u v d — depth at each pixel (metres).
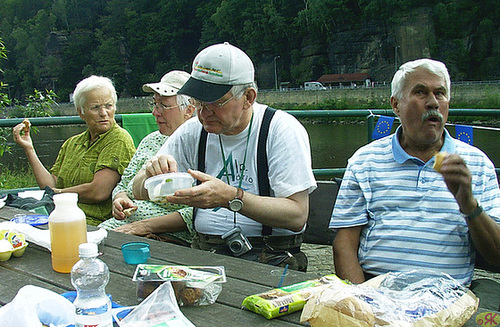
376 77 55.22
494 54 49.47
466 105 37.19
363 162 1.83
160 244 1.67
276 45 64.38
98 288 1.02
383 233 1.73
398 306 0.96
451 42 50.84
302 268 1.92
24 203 2.29
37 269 1.43
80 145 2.86
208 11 73.88
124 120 3.22
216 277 1.18
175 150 2.00
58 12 83.88
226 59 1.68
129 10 82.25
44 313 1.05
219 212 1.88
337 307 0.94
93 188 2.64
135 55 80.38
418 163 1.73
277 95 44.97
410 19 51.97
